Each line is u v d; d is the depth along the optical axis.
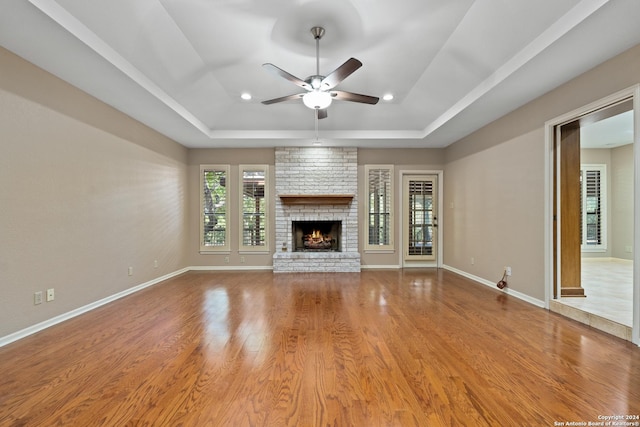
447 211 6.29
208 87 4.21
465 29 2.99
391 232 6.41
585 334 2.80
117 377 2.07
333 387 1.95
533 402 1.79
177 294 4.29
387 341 2.66
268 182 6.30
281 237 6.25
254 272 5.98
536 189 3.74
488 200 4.78
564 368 2.18
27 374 2.10
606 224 6.96
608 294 3.76
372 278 5.38
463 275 5.59
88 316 3.33
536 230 3.74
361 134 5.66
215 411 1.71
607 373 2.11
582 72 3.06
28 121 2.82
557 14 2.43
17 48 2.60
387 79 4.14
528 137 3.87
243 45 3.31
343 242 6.26
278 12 2.78
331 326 3.02
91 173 3.60
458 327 2.98
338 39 3.20
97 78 3.16
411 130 5.66
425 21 2.91
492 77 3.39
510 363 2.26
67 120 3.26
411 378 2.05
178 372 2.13
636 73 2.58
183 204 6.04
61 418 1.65
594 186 7.00
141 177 4.62
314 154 6.28
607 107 2.88
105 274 3.83
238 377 2.06
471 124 4.80
